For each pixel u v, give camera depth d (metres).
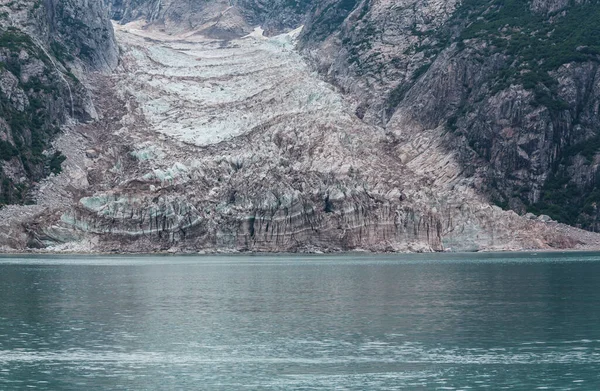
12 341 109.94
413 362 98.50
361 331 116.88
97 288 168.88
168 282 180.88
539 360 99.06
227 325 122.06
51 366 96.62
